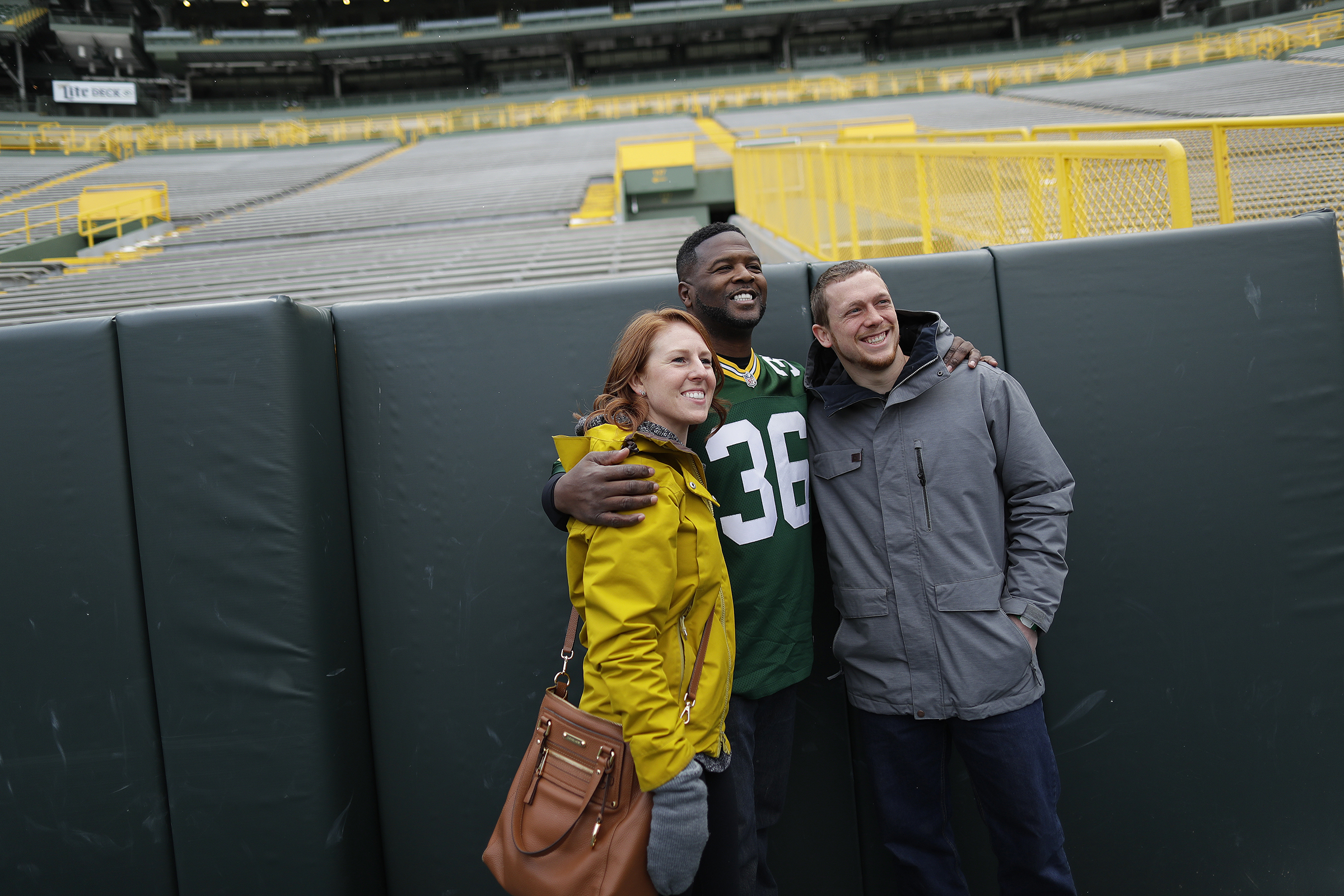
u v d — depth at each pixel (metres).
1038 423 1.99
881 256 5.86
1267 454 2.30
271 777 2.03
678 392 1.65
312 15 44.22
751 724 1.91
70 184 25.55
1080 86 30.38
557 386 2.28
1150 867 2.30
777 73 42.00
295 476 2.04
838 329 1.95
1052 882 1.89
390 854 2.25
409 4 44.75
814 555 2.28
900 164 5.38
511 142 33.09
